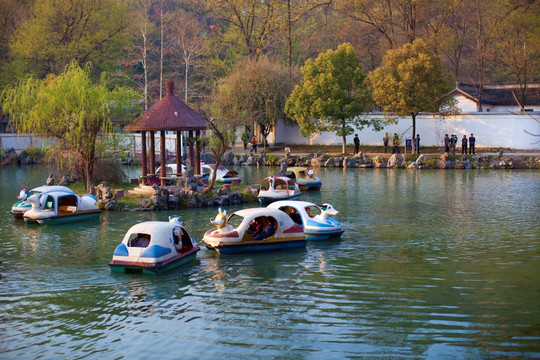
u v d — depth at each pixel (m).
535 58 50.81
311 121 59.19
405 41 60.75
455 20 65.00
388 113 52.19
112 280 15.53
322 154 51.25
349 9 56.59
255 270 16.48
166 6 78.06
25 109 30.55
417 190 33.06
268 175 42.44
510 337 11.36
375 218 24.41
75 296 14.20
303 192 33.16
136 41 67.88
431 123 54.38
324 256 18.05
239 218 24.67
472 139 48.69
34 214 23.50
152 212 26.41
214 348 11.02
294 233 19.19
